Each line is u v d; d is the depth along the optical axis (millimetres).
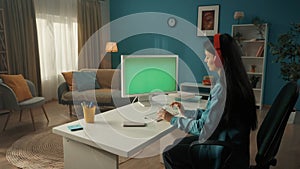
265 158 1153
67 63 4898
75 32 4992
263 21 4238
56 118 3631
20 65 4047
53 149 2566
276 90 4285
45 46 4504
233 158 1198
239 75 1148
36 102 3186
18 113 3838
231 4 4492
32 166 2207
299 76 3195
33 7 4125
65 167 1579
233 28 4395
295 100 1064
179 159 1352
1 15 3717
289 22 4047
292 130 3105
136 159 2293
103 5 5629
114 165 1324
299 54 3279
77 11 4902
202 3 4758
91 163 1427
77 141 1420
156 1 5250
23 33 4027
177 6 5039
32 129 3152
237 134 1181
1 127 3207
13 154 2438
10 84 3113
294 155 2402
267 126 1243
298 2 3936
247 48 4449
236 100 1138
